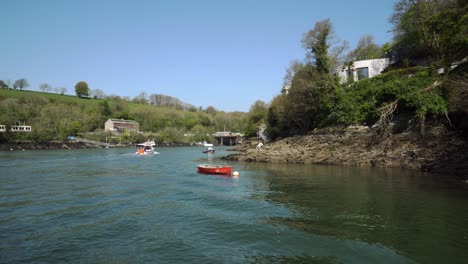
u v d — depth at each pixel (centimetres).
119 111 18325
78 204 2039
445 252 1139
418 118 3762
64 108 14438
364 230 1398
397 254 1131
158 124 17850
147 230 1474
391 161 3756
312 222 1546
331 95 5284
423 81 3897
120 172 3947
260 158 5297
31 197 2278
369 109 4553
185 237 1369
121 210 1867
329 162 4431
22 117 11619
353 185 2548
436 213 1631
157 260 1127
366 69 5869
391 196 2070
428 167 3278
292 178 3103
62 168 4459
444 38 4034
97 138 13150
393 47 5712
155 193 2423
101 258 1152
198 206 1955
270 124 8444
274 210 1808
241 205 1959
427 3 4634
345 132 4738
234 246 1255
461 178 2758
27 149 10194
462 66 3512
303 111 6319
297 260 1110
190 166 4809
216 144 17212
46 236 1402
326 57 5809
